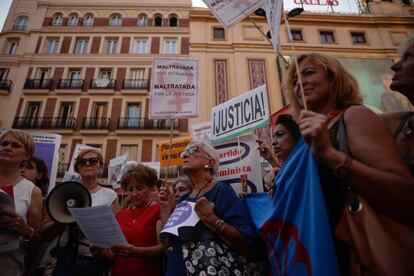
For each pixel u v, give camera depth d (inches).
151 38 773.9
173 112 151.3
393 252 32.7
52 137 211.3
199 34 625.0
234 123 145.3
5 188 86.4
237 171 131.4
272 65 589.0
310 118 43.1
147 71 732.7
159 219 102.0
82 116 681.6
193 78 159.6
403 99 527.8
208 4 126.1
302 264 45.4
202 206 72.1
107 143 658.2
